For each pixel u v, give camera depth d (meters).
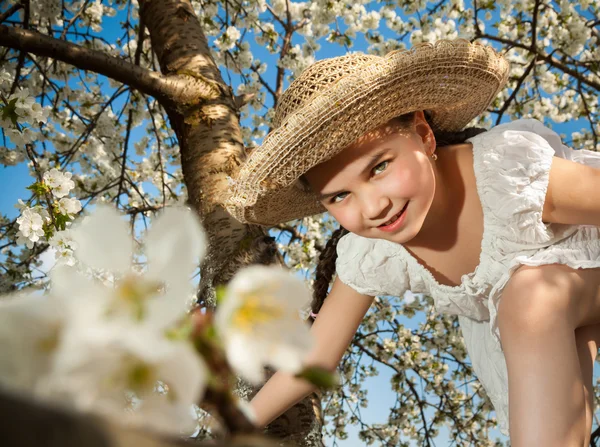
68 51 2.86
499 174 1.67
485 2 4.90
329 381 0.32
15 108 2.62
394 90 1.58
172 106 2.87
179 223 0.30
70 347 0.26
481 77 1.73
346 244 2.08
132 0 5.05
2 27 2.84
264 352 0.33
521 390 1.39
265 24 5.12
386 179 1.59
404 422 5.37
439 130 1.89
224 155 2.65
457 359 5.39
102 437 0.21
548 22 5.16
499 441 5.38
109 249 0.30
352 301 2.06
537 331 1.46
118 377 0.28
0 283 3.75
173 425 0.29
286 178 1.66
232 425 0.31
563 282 1.55
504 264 1.70
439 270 1.89
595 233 1.69
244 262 2.17
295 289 0.34
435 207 1.78
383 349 5.38
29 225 2.35
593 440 3.22
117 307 0.29
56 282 0.29
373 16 4.97
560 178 1.65
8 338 0.27
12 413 0.20
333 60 1.68
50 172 2.45
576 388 1.39
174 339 0.30
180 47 3.06
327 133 1.56
